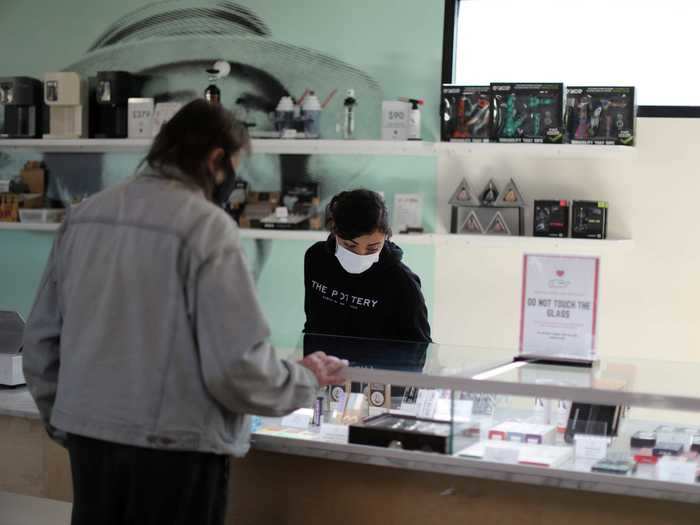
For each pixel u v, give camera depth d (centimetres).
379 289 314
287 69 496
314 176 493
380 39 484
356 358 242
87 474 200
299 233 466
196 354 193
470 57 483
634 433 237
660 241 454
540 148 436
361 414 246
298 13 494
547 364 230
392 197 485
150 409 192
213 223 195
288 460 248
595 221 444
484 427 231
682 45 457
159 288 193
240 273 194
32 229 512
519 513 227
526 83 441
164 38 514
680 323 453
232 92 505
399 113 455
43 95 519
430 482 234
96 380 196
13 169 542
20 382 304
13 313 306
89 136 518
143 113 485
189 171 202
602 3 464
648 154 453
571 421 225
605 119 435
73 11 528
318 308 324
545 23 472
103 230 201
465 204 458
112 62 523
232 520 254
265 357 196
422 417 239
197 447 194
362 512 240
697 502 207
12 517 284
